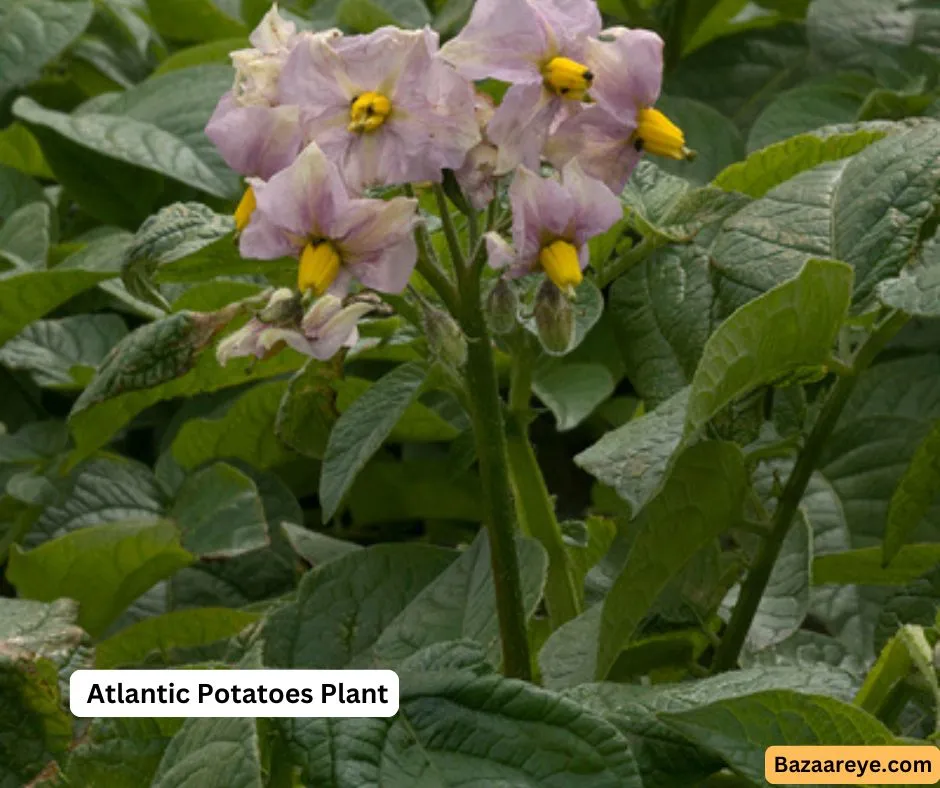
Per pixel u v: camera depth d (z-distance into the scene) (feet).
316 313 4.16
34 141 9.89
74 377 7.85
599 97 4.14
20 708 4.57
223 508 6.84
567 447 9.53
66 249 8.75
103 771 4.57
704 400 4.44
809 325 4.57
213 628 6.29
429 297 5.62
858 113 8.84
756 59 10.60
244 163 4.15
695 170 9.06
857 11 10.12
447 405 8.05
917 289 4.56
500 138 4.04
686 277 5.92
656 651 5.49
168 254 4.95
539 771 3.94
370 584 5.43
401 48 4.00
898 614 5.41
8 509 7.56
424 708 4.07
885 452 6.99
